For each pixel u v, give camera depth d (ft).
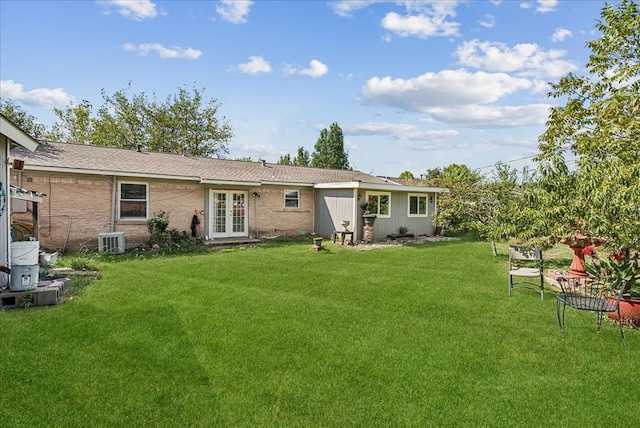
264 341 14.96
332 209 55.57
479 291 23.72
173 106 107.76
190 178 45.85
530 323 17.57
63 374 11.96
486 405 10.68
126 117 101.65
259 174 56.29
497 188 44.45
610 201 16.92
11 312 17.92
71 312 18.10
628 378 12.34
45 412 9.95
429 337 15.66
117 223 41.86
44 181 37.73
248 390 11.28
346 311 19.08
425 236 61.05
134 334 15.44
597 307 15.58
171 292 22.33
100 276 26.63
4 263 20.44
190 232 47.34
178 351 13.89
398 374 12.41
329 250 43.29
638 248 17.47
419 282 26.30
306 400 10.81
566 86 31.30
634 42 27.58
